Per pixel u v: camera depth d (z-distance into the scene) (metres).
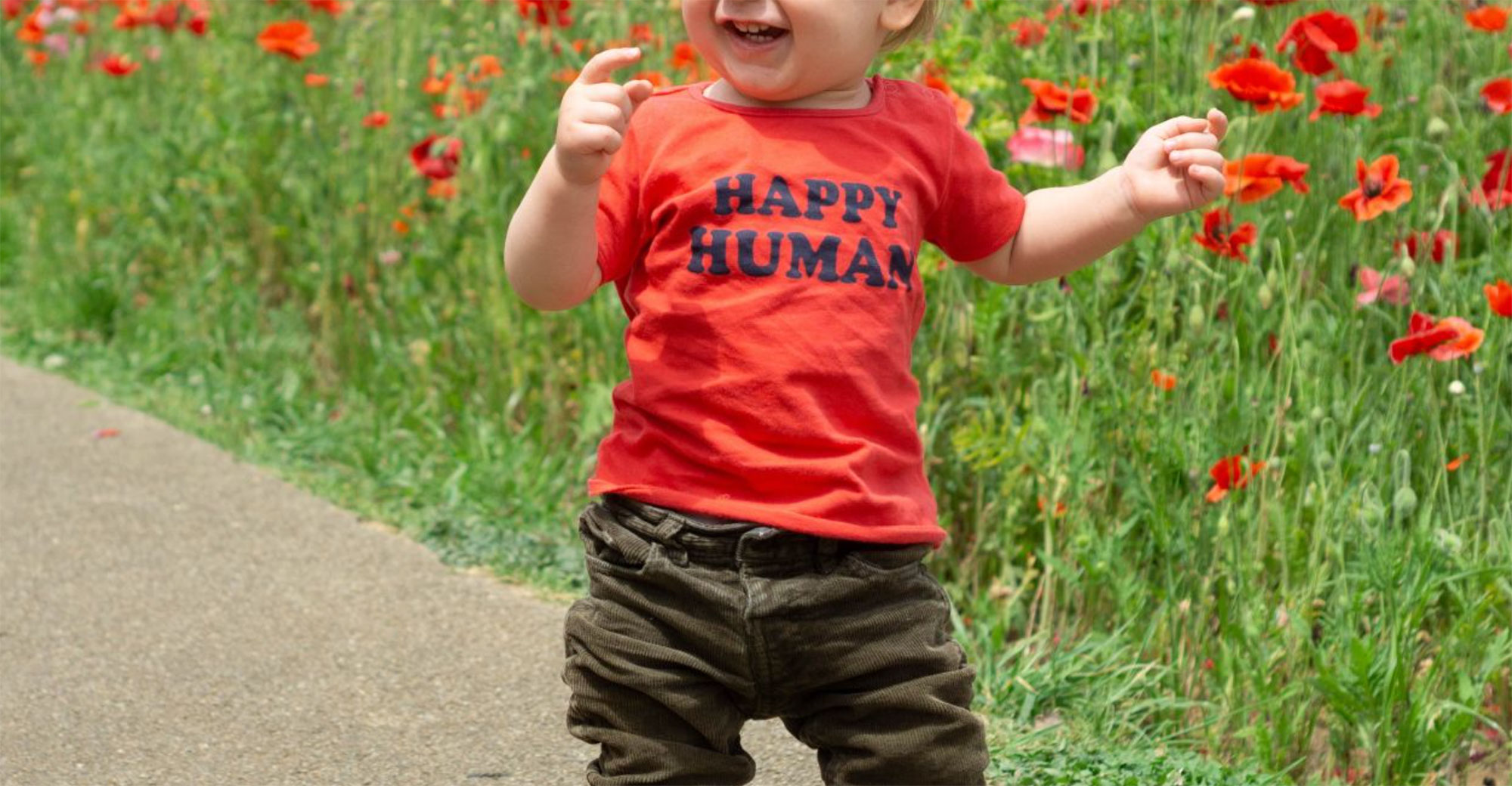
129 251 6.43
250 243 6.21
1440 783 3.11
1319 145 3.94
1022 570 3.81
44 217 7.00
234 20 6.60
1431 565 3.12
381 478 4.76
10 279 7.08
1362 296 3.40
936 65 3.98
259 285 6.18
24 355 6.07
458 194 5.09
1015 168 3.86
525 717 3.35
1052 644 3.67
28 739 3.21
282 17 6.30
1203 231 3.58
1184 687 3.42
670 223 2.27
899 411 2.28
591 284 2.28
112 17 7.45
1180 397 3.51
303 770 3.11
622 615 2.29
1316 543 3.24
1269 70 3.32
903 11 2.33
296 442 5.05
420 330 5.26
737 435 2.22
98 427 5.26
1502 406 3.48
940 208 2.43
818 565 2.23
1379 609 3.38
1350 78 4.14
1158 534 3.42
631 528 2.27
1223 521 3.34
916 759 2.26
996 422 3.91
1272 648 3.31
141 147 6.50
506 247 2.29
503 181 5.03
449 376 5.12
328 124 5.95
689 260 2.25
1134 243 3.85
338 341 5.60
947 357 3.92
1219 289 3.71
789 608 2.21
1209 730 3.25
